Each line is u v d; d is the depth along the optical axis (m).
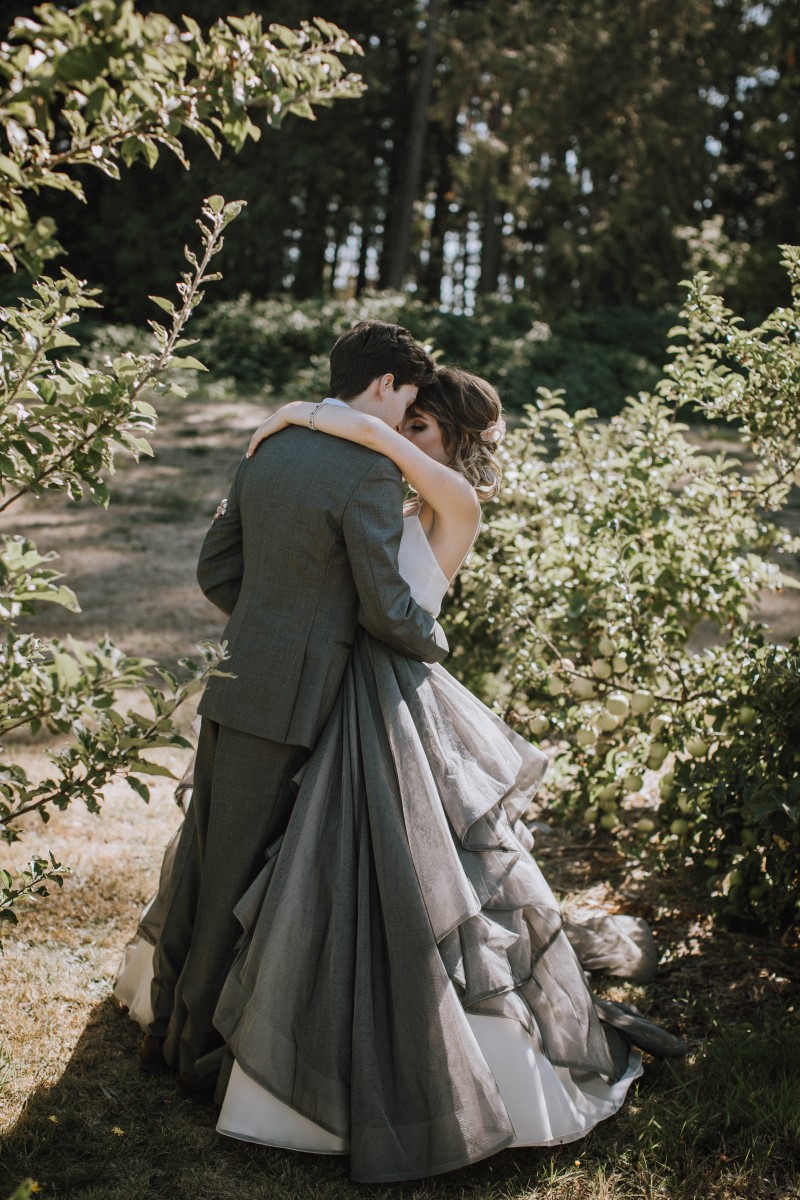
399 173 28.97
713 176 25.91
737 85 27.66
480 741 2.38
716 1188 2.14
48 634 6.03
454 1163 2.08
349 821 2.22
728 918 3.27
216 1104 2.31
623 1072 2.51
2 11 18.19
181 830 2.54
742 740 3.18
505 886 2.31
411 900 2.13
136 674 1.55
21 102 1.36
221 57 1.58
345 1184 2.13
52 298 2.02
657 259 23.42
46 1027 2.61
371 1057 2.11
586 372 17.91
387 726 2.25
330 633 2.26
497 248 27.47
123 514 9.65
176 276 21.98
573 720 3.78
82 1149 2.21
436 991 2.10
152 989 2.50
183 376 16.59
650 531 4.02
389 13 24.27
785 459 3.67
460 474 2.45
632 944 3.05
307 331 17.83
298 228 24.89
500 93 22.67
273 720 2.21
